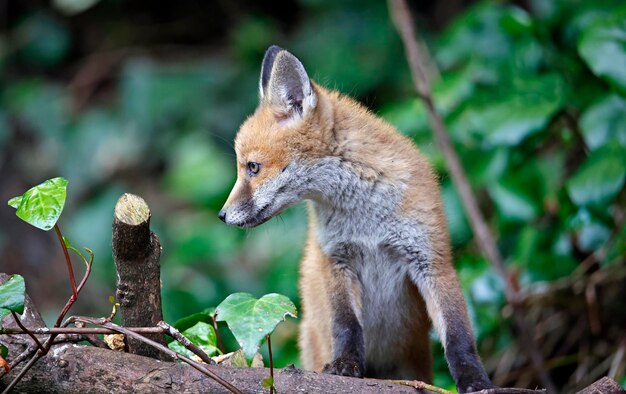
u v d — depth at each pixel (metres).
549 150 12.35
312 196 9.10
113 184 18.28
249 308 6.64
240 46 18.97
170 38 20.36
